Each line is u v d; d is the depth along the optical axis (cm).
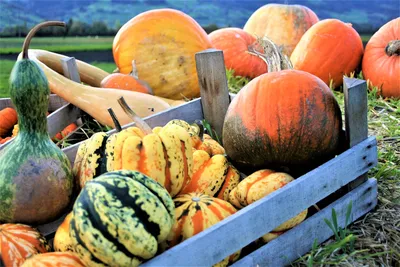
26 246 166
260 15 464
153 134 179
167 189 181
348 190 213
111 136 185
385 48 364
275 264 183
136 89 325
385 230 208
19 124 185
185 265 154
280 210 179
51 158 183
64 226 176
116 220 145
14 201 178
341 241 187
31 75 179
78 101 298
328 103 200
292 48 452
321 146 199
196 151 209
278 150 197
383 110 330
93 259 149
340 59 377
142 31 357
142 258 151
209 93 263
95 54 599
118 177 154
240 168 217
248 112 200
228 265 177
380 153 260
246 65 423
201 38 366
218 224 162
